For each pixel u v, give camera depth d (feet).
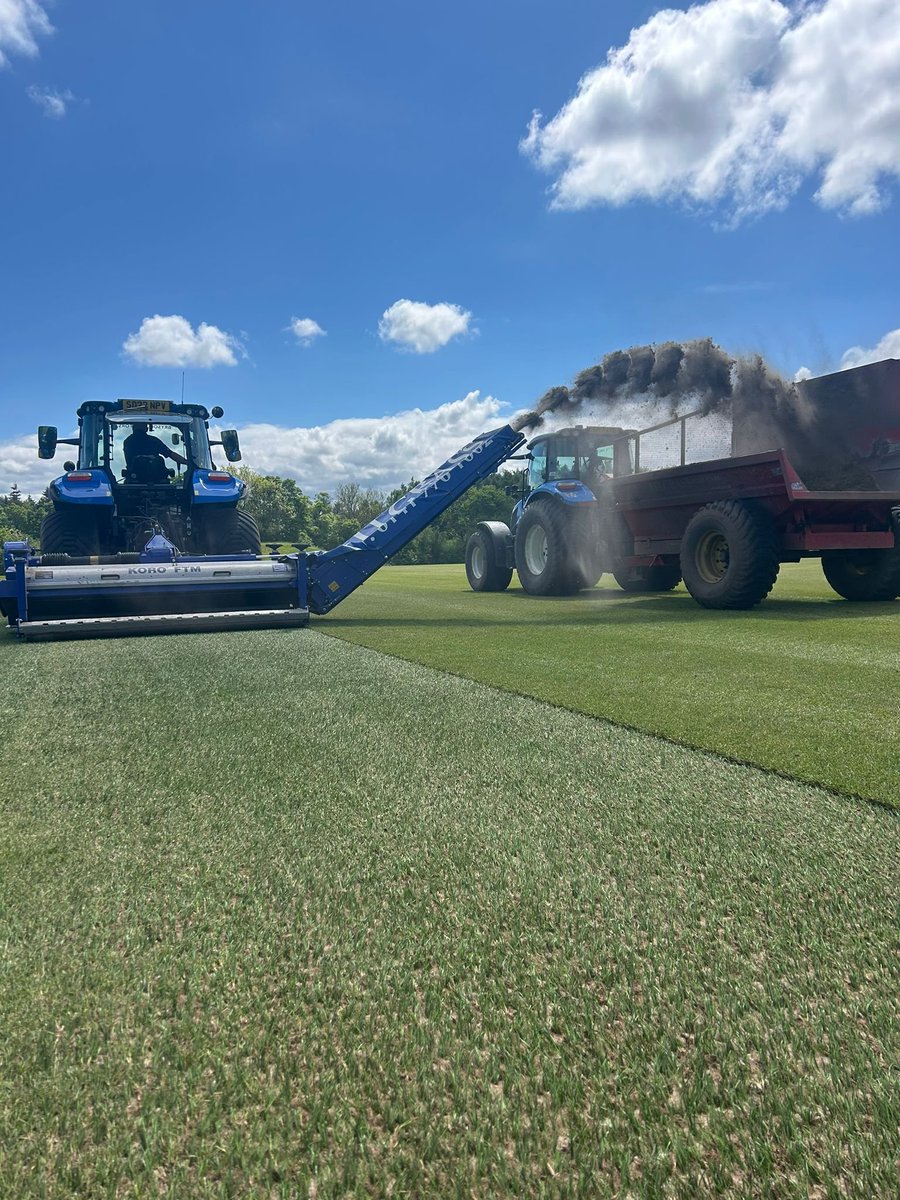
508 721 10.02
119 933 4.79
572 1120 3.27
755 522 23.06
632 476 27.86
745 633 18.35
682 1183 2.95
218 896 5.27
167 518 25.98
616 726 9.72
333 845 6.12
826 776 7.63
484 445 24.84
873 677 12.68
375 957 4.51
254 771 7.99
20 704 11.20
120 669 14.17
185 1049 3.71
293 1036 3.81
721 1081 3.49
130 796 7.27
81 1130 3.21
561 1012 3.99
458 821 6.59
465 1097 3.40
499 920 4.93
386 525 23.29
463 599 30.25
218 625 19.94
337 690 12.05
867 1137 3.15
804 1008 4.00
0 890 5.37
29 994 4.14
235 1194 2.90
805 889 5.32
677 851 5.96
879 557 25.34
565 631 19.15
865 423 25.29
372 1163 3.05
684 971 4.35
